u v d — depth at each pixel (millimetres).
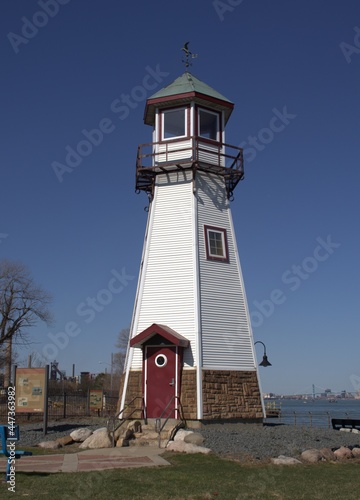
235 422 24891
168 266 26562
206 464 16438
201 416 23922
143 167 27969
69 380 76500
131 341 25375
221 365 25297
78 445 20656
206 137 28719
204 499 12156
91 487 12734
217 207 27938
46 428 23453
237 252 27734
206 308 25766
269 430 24219
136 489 12766
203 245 26781
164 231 27219
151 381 25078
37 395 23609
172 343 25094
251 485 13750
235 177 28281
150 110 29391
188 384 24516
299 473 15664
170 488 13023
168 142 28219
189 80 29281
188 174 27766
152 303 26219
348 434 24375
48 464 16078
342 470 16469
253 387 25875
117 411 26719
